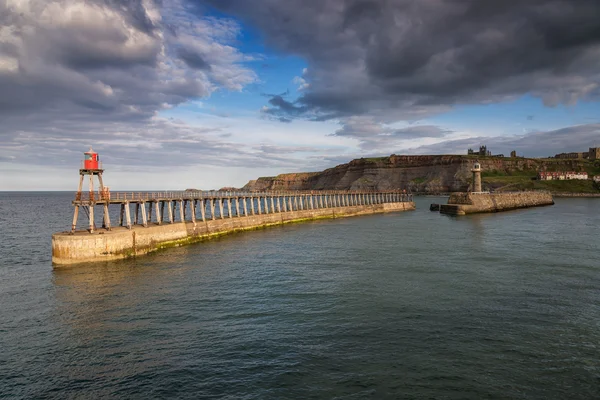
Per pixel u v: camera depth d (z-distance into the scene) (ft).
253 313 75.41
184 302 82.58
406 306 78.18
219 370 54.54
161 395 49.06
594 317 72.28
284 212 245.86
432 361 56.08
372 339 63.21
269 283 95.86
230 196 201.77
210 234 174.91
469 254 131.13
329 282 96.17
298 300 82.64
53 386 51.80
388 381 50.98
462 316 72.79
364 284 93.97
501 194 356.79
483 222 240.12
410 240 165.37
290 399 47.50
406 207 394.73
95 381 52.75
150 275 104.99
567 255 127.65
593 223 225.56
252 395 48.52
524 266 112.06
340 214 303.89
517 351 59.06
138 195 153.28
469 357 57.21
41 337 66.69
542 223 227.81
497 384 50.19
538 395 47.98
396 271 107.14
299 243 159.22
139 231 133.08
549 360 56.39
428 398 47.34
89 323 72.38
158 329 68.80
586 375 52.37
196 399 48.03
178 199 160.86
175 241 151.74
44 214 346.54
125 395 49.32
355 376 52.31
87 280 100.53
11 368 56.65
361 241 163.63
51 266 118.32
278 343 62.23
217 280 99.25
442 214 318.24
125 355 59.62
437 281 96.37
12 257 135.44
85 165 124.67
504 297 83.56
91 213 124.47
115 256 123.54
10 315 77.05
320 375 52.75
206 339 64.28
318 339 63.46
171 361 57.31
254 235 186.70
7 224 252.83
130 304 81.92
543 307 77.46
